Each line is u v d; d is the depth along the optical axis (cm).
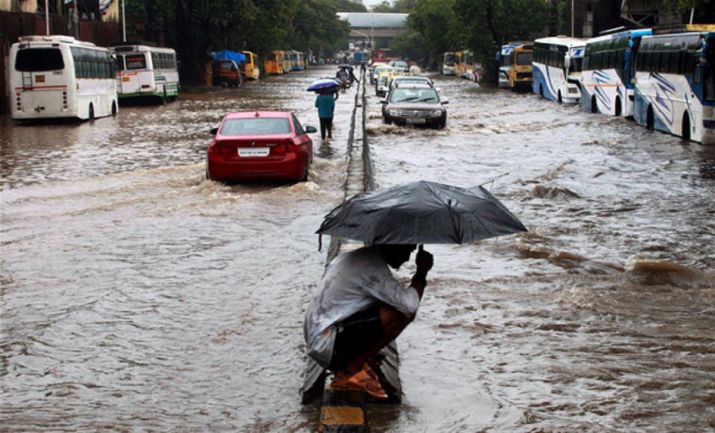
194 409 645
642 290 980
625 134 2902
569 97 4653
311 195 1568
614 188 1727
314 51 18500
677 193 1661
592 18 6119
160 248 1173
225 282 1002
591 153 2359
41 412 639
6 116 3875
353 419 588
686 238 1258
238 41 8694
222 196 1556
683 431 600
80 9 5338
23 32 4197
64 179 1798
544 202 1566
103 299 934
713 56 2461
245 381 701
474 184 1783
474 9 7456
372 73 8406
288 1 8156
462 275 1045
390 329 594
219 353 767
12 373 720
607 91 3747
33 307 905
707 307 916
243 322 852
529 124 3328
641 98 3152
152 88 4584
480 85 7669
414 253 1159
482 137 2842
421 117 3056
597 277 1035
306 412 638
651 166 2062
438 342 795
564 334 821
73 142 2623
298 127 1775
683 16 3872
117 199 1548
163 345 788
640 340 803
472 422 616
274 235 1252
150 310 895
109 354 765
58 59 3397
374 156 2278
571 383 693
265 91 6259
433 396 666
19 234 1262
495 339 805
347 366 610
